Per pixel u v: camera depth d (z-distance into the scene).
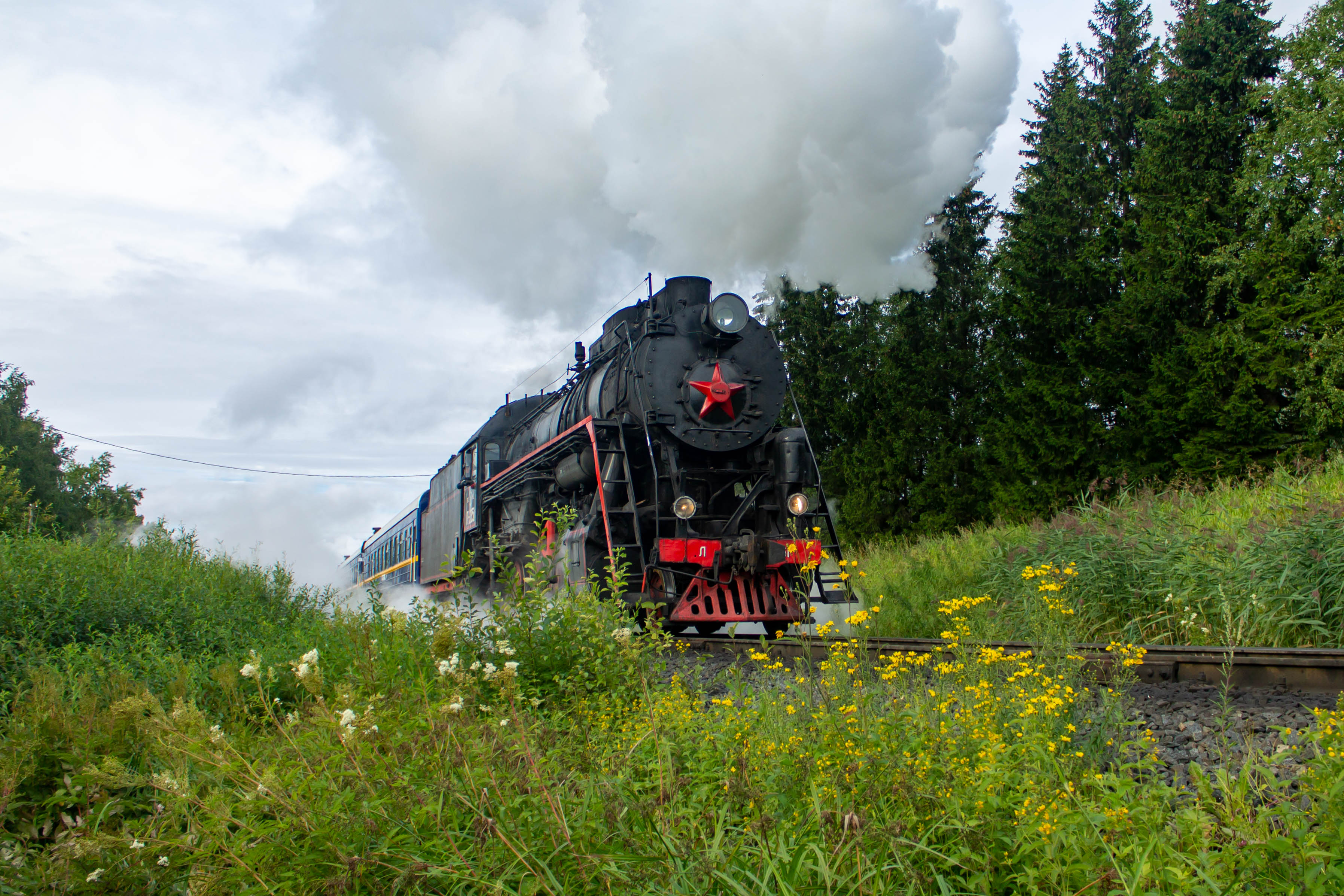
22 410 31.33
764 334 11.95
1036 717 3.96
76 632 7.32
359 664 5.61
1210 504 12.86
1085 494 17.31
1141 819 2.87
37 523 16.17
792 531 10.27
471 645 6.66
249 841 3.08
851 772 3.35
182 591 9.23
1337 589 7.59
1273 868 2.61
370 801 3.08
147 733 3.81
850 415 24.44
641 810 3.05
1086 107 22.88
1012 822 3.12
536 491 13.66
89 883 2.99
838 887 2.62
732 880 2.65
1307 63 18.36
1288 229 17.92
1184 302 18.27
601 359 13.24
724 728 4.08
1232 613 7.97
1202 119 19.02
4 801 3.70
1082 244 20.44
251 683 6.34
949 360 23.64
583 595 6.91
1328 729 3.16
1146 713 5.31
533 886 2.69
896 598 11.01
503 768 3.48
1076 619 8.58
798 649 8.67
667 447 11.15
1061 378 19.09
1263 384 16.14
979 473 21.62
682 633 11.91
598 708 5.43
